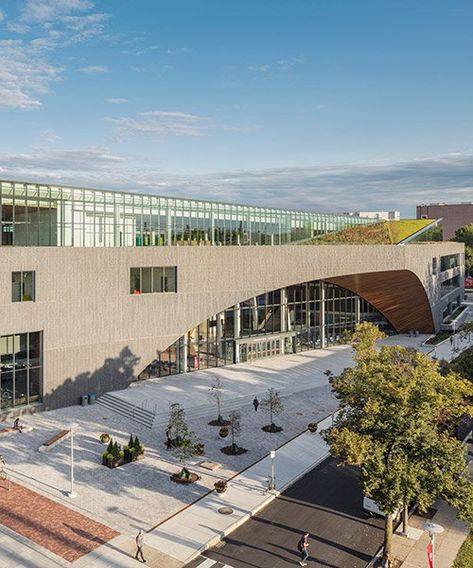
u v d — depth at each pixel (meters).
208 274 49.50
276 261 53.56
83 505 26.14
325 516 25.88
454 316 84.94
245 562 22.03
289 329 61.09
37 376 40.69
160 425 37.44
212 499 27.06
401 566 21.92
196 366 52.50
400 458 21.27
